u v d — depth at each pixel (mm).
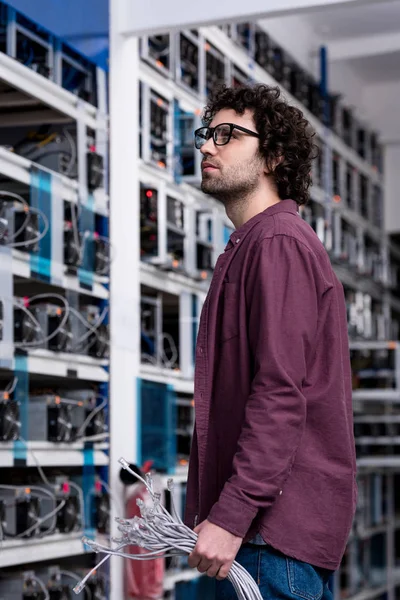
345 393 1976
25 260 3893
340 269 8461
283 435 1782
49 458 4000
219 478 1954
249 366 1908
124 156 4652
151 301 5238
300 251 1885
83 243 4312
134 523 1880
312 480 1887
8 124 4520
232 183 2049
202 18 4500
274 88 2127
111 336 4512
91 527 4273
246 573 1843
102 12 4621
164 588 4996
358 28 8320
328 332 1933
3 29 4125
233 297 1938
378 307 9594
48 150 4398
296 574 1863
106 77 4637
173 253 5336
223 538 1755
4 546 3693
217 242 5719
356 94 9594
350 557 8141
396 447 9000
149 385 4758
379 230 9656
